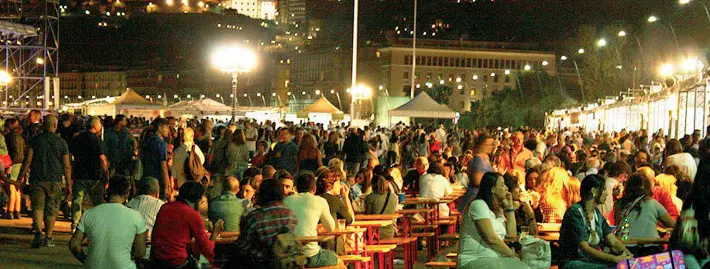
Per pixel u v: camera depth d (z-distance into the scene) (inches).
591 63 3390.7
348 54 6633.9
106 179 644.1
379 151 1397.6
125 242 375.2
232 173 797.2
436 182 679.7
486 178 372.2
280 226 352.5
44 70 2095.2
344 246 502.9
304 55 7185.0
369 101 6259.8
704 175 247.6
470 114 4776.1
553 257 431.5
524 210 458.0
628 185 426.9
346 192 530.6
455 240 504.4
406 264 563.5
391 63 6210.6
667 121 1560.0
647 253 411.8
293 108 7209.6
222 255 433.1
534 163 723.4
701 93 1326.3
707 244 245.9
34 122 848.3
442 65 6284.5
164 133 648.4
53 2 2116.1
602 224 387.9
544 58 6343.5
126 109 2508.6
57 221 776.3
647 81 3186.5
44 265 544.1
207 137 879.7
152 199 461.1
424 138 1398.9
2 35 2237.9
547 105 4261.8
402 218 631.8
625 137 1289.4
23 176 608.4
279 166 870.4
